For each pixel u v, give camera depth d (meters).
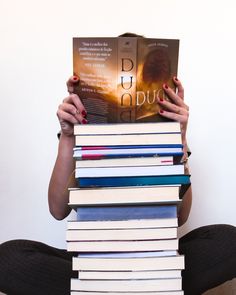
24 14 1.47
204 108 1.46
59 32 1.47
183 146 0.94
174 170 0.86
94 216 0.87
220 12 1.44
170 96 0.90
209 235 1.03
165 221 0.85
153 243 0.86
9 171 1.50
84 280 0.87
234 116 1.46
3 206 1.50
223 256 0.97
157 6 1.45
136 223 0.86
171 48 0.87
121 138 0.87
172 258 0.85
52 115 1.48
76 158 0.86
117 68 0.85
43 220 1.50
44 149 1.49
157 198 0.85
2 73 1.48
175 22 1.45
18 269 0.97
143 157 0.86
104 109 0.89
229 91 1.46
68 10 1.46
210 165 1.48
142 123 0.87
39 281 0.97
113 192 0.86
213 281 0.97
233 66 1.45
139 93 0.87
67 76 1.47
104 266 0.86
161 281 0.86
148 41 0.85
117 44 0.84
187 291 0.97
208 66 1.46
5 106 1.49
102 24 1.46
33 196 1.50
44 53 1.47
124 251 0.86
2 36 1.48
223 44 1.45
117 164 0.86
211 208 1.48
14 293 0.98
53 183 1.12
